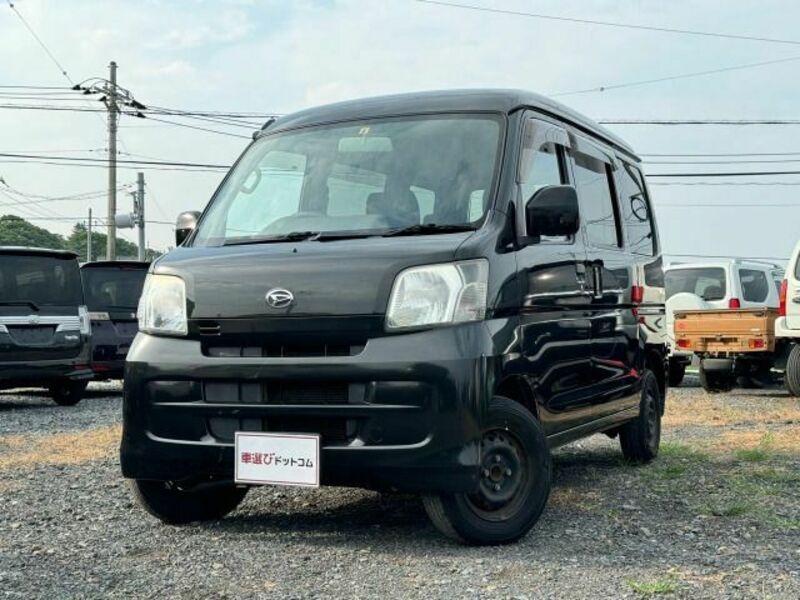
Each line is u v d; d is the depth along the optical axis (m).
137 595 4.09
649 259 7.75
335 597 4.04
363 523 5.49
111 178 38.47
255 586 4.21
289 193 5.55
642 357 7.24
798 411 12.35
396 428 4.46
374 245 4.76
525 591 4.09
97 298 15.27
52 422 11.49
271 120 6.36
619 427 7.45
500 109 5.53
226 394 4.76
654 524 5.42
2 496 6.50
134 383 4.97
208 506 5.55
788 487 6.56
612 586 4.16
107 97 37.84
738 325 15.52
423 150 5.43
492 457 4.81
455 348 4.51
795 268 14.05
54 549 4.94
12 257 13.35
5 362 13.15
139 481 5.29
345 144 5.66
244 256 4.90
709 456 8.11
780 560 4.61
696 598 3.99
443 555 4.70
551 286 5.41
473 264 4.70
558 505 5.99
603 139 7.26
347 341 4.57
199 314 4.84
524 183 5.37
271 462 4.64
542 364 5.21
